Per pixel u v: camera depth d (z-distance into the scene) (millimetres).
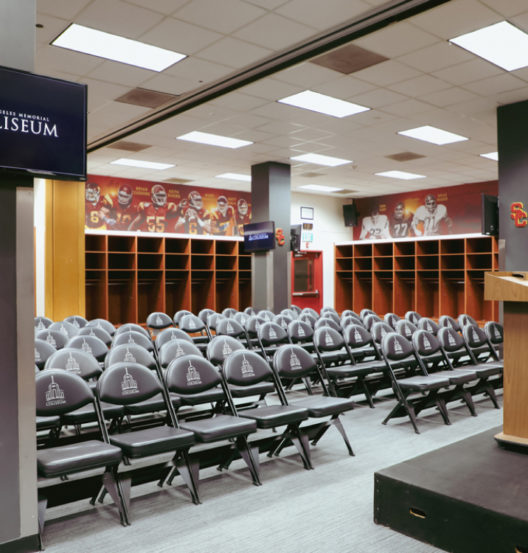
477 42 5367
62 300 10172
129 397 3525
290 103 7238
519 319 3086
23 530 2643
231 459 3734
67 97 2771
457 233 13922
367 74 6195
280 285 10688
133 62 5906
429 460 3027
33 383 2697
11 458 2615
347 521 2996
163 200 13367
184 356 3904
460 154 10305
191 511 3156
